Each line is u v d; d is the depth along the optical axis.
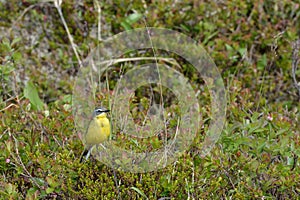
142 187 10.00
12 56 12.85
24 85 14.02
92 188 9.89
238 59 14.75
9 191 9.59
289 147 10.63
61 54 14.91
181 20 15.23
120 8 15.46
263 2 15.45
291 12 15.38
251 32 15.13
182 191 10.02
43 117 11.51
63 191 10.13
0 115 11.66
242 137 10.58
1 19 15.50
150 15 15.06
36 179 10.13
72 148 10.77
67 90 14.20
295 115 12.39
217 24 15.16
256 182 10.32
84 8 15.59
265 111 11.71
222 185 10.17
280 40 14.89
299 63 14.34
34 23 15.48
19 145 10.79
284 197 10.21
